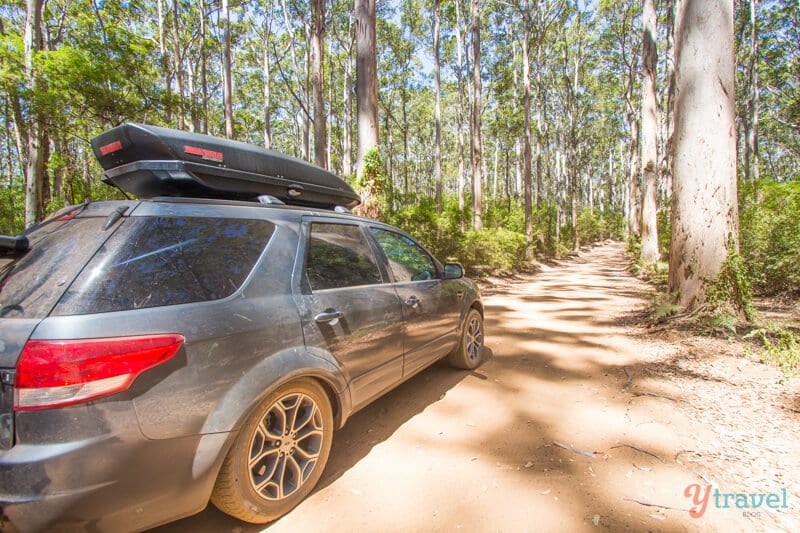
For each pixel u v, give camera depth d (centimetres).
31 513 142
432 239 1326
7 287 178
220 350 185
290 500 220
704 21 598
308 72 2745
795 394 350
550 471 258
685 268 625
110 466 152
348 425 328
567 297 1026
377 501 231
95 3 1792
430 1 2883
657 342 541
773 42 2939
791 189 891
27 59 1015
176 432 168
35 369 146
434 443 297
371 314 281
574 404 360
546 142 3962
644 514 216
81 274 167
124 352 157
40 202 1190
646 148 1703
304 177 317
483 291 1186
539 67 3042
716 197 593
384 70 3453
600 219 5184
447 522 213
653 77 1692
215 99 3198
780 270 773
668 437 297
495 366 472
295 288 234
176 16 2064
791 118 2980
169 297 179
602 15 3108
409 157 5766
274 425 216
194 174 238
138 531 166
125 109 1107
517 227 2358
